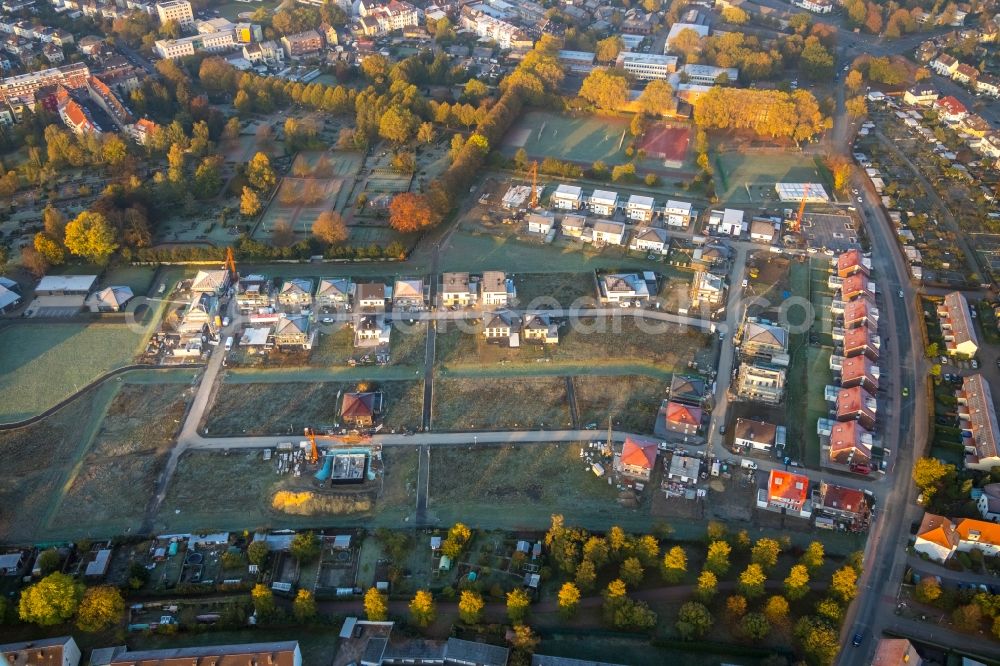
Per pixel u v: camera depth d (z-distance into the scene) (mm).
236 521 191125
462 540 181125
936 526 181250
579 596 169500
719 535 178375
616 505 194875
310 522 191125
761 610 168000
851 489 192750
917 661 151875
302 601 164750
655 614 164750
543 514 192750
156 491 198375
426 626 165875
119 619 164625
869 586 174875
